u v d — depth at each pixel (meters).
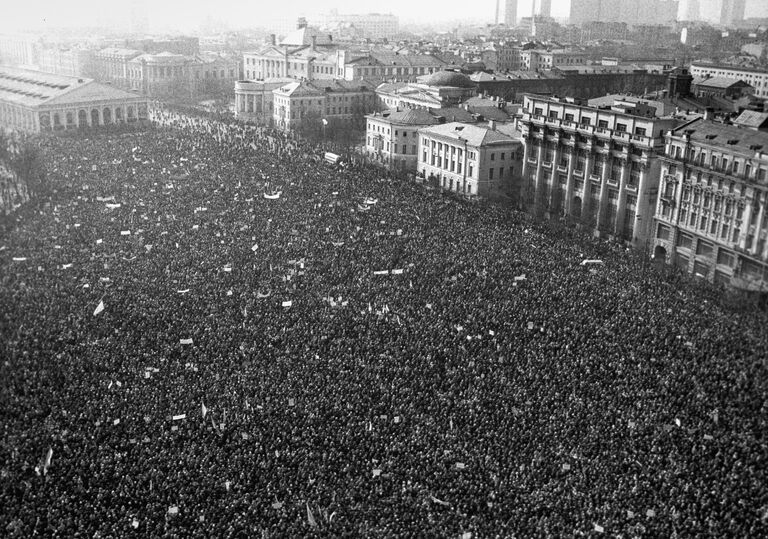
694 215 179.38
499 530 83.50
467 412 107.06
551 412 107.38
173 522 83.75
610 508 86.50
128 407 107.19
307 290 151.62
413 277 159.50
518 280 159.25
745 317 140.88
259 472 93.25
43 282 151.75
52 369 118.06
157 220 193.75
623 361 122.50
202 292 148.88
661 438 100.62
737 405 109.81
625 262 177.38
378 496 89.56
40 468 92.62
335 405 108.44
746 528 83.25
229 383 114.38
